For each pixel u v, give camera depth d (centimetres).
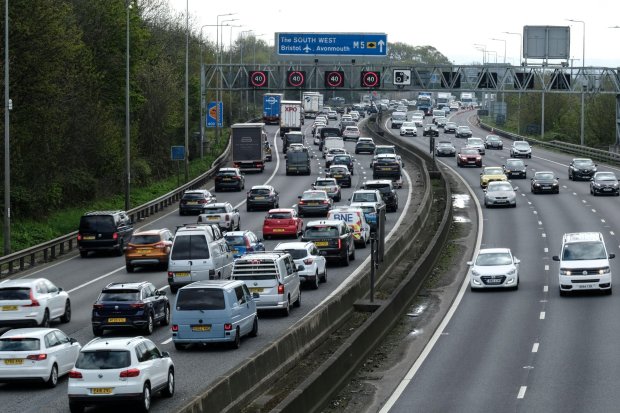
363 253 11631
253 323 7350
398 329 8025
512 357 6819
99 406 5547
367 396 5903
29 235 13225
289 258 8481
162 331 7744
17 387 6088
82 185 16338
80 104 16500
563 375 6216
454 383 6134
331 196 16275
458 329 7925
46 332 6144
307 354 6769
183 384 5950
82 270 10931
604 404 5453
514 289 9681
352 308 8319
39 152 14900
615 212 14812
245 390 5406
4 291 7675
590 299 9025
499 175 18100
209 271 9150
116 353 5306
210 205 13100
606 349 6931
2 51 13488
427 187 16462
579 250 9456
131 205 16875
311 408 5241
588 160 19812
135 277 10319
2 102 13675
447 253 11825
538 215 14688
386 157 18562
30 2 13762
